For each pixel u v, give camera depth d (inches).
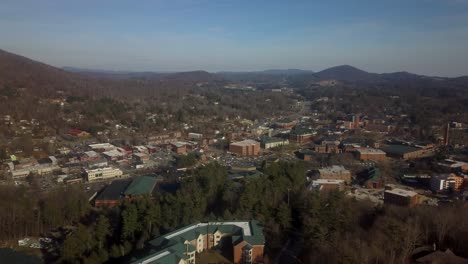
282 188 7229.3
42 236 6732.3
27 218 6781.5
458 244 5093.5
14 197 7460.6
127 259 5216.5
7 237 6560.0
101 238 5826.8
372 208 6727.4
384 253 4781.0
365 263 4483.3
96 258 5280.5
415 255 4867.1
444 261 4466.0
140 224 5974.4
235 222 5841.5
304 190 7249.0
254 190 6722.4
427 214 5861.2
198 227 5649.6
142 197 6781.5
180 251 4879.4
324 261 4798.2
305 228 5703.7
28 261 5738.2
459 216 5733.3
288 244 5748.0
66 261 5482.3
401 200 7859.3
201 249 5516.7
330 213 5802.2
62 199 7519.7
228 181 7780.5
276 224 5979.3
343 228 5684.1
